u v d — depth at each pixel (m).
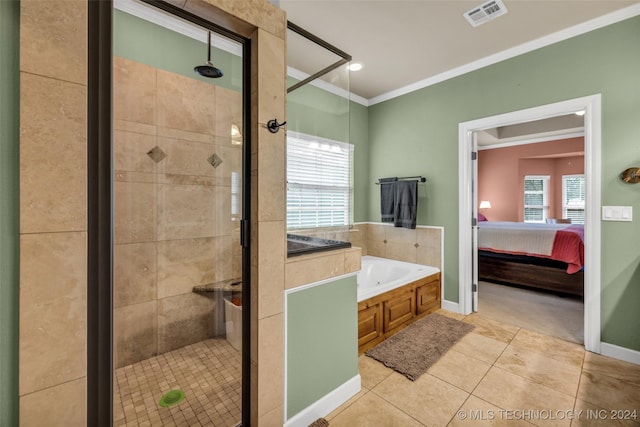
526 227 4.28
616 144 2.15
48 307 0.79
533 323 2.80
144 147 1.96
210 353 2.01
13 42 0.75
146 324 1.93
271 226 1.33
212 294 2.18
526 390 1.81
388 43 2.58
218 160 2.23
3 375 0.76
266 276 1.31
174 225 2.06
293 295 1.43
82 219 0.83
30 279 0.76
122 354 1.82
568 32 2.36
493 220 7.19
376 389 1.83
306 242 1.82
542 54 2.50
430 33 2.43
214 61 2.06
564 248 3.54
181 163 2.10
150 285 1.96
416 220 3.43
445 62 2.93
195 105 2.15
